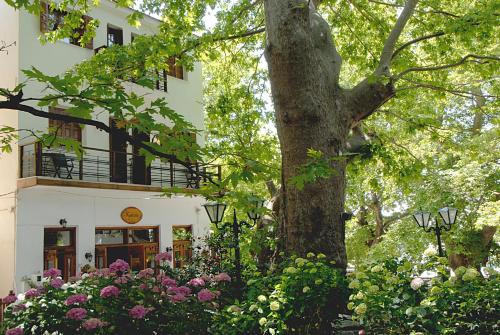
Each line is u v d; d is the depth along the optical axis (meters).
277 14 8.42
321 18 9.65
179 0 12.04
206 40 12.01
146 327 5.25
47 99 3.10
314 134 8.31
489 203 14.89
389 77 9.08
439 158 18.72
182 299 5.40
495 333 4.31
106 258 14.56
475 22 9.48
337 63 9.30
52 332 5.20
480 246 18.58
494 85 13.31
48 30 13.88
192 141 3.77
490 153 15.60
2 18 13.91
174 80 17.59
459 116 20.67
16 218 12.49
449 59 12.77
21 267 12.41
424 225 12.62
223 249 10.20
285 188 8.52
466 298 4.42
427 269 5.15
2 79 13.62
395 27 10.19
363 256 26.19
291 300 5.19
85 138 14.24
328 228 8.15
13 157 12.94
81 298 5.27
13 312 5.69
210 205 9.59
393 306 4.38
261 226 10.71
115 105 3.23
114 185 13.84
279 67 8.38
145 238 15.87
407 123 12.71
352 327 5.50
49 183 12.34
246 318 5.20
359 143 11.02
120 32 16.44
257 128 15.23
